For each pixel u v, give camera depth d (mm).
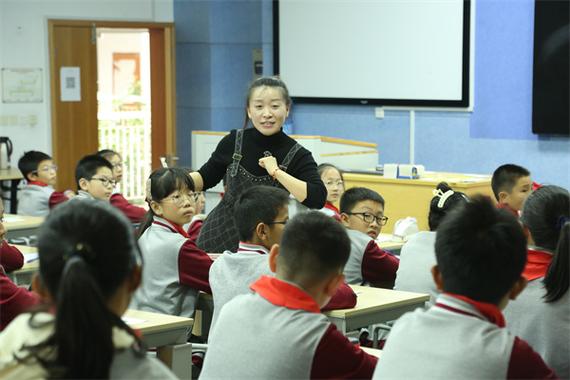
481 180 6219
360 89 8922
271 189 3047
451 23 8211
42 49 9203
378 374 1864
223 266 3059
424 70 8430
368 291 3395
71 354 1324
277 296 2086
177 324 2873
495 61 7977
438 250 1825
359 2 8836
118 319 1375
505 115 7965
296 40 9375
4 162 8602
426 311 1881
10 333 1414
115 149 10289
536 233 2531
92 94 9633
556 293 2432
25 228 5691
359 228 4094
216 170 3605
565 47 7465
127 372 1396
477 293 1792
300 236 2066
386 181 6383
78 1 9414
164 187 3484
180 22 10078
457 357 1741
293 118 9492
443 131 8398
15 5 8969
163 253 3441
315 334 2027
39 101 9211
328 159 7000
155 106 10227
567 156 7637
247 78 9922
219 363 2105
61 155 9438
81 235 1375
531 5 7719
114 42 11953
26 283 4312
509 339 1752
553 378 1769
